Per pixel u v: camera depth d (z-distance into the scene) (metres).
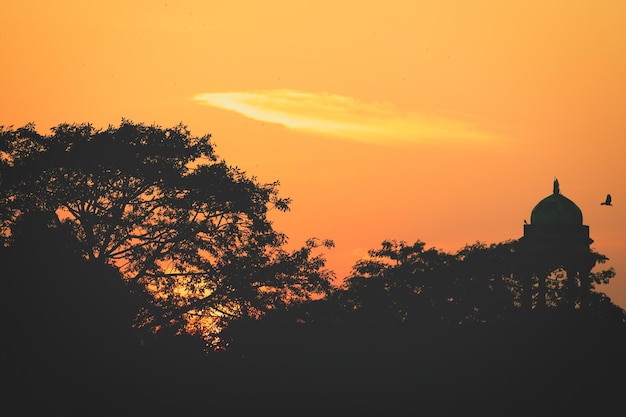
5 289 198.00
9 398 192.88
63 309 199.38
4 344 194.38
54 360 195.50
